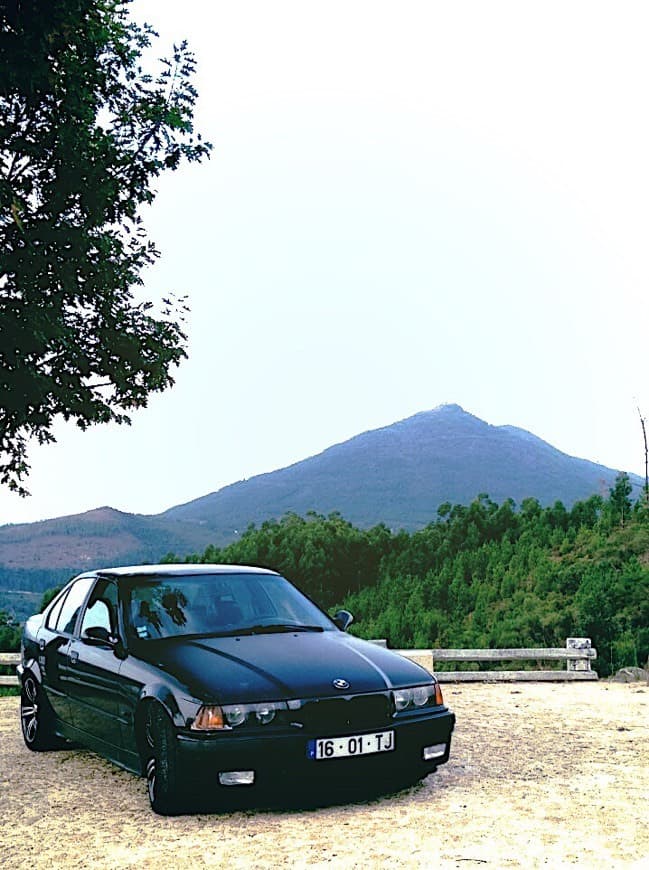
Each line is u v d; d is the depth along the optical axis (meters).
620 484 56.56
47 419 13.80
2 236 12.78
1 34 9.38
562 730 8.91
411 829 5.50
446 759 6.24
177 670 5.89
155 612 6.73
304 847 5.16
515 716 9.82
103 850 5.21
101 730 6.68
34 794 6.54
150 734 5.96
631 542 47.28
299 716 5.60
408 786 6.49
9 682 12.34
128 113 14.75
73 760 7.70
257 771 5.45
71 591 8.07
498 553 67.19
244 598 7.11
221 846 5.21
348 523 137.38
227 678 5.71
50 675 7.63
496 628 40.12
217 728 5.45
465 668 27.66
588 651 13.52
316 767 5.56
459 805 6.03
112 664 6.49
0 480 14.60
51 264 12.88
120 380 14.95
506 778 6.82
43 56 9.92
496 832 5.44
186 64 15.25
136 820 5.78
